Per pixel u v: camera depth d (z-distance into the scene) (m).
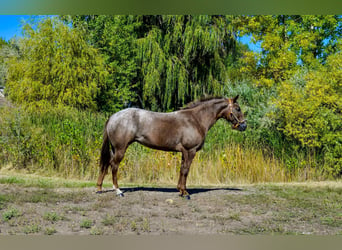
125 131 7.87
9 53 24.31
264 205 7.87
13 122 12.87
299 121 12.75
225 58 23.47
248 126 14.05
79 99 17.02
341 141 12.84
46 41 17.27
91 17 21.92
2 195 7.48
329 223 6.69
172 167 12.03
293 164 12.59
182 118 8.20
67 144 12.20
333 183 11.67
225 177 11.98
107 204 7.20
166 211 7.02
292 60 18.25
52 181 10.10
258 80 18.47
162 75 21.58
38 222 5.98
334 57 13.71
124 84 21.59
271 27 19.64
